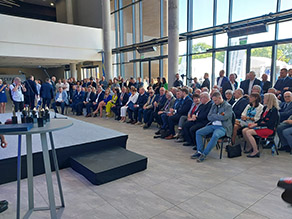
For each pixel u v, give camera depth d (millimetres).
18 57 10258
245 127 3701
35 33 10227
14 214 1973
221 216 1918
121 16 12688
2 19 9352
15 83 7355
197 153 3410
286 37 6051
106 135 3602
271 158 3363
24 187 2473
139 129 5582
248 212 1977
